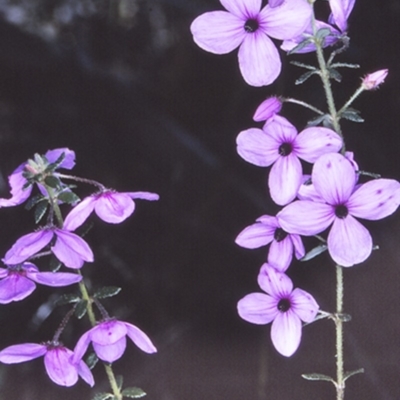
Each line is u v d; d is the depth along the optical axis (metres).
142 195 0.40
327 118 0.41
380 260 0.66
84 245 0.40
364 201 0.40
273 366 0.61
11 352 0.40
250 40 0.41
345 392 0.58
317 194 0.41
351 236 0.40
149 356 0.61
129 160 0.69
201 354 0.61
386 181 0.40
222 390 0.59
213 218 0.67
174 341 0.62
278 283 0.41
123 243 0.65
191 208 0.67
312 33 0.41
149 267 0.65
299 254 0.41
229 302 0.64
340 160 0.40
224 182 0.68
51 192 0.40
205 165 0.69
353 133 0.69
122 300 0.64
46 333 0.62
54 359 0.40
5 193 0.66
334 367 0.60
